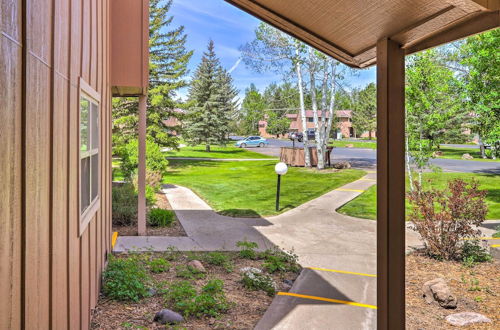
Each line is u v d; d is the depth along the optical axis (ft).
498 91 33.65
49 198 7.96
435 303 16.10
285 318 14.24
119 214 30.07
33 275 6.73
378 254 8.84
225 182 58.59
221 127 120.47
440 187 48.32
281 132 141.69
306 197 45.24
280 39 60.95
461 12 6.76
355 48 10.14
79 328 11.53
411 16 7.39
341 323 13.89
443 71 36.81
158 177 43.98
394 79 8.59
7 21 5.50
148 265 20.01
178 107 80.59
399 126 8.63
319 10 8.54
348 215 36.09
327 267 20.90
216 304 14.88
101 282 17.06
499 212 36.37
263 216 35.40
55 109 8.46
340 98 75.25
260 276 17.85
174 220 32.50
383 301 8.71
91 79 14.76
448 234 22.08
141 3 24.49
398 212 8.59
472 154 98.27
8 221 5.54
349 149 115.65
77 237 11.07
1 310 5.25
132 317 14.15
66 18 9.81
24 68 6.26
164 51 80.12
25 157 6.27
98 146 16.61
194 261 20.26
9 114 5.59
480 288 17.69
